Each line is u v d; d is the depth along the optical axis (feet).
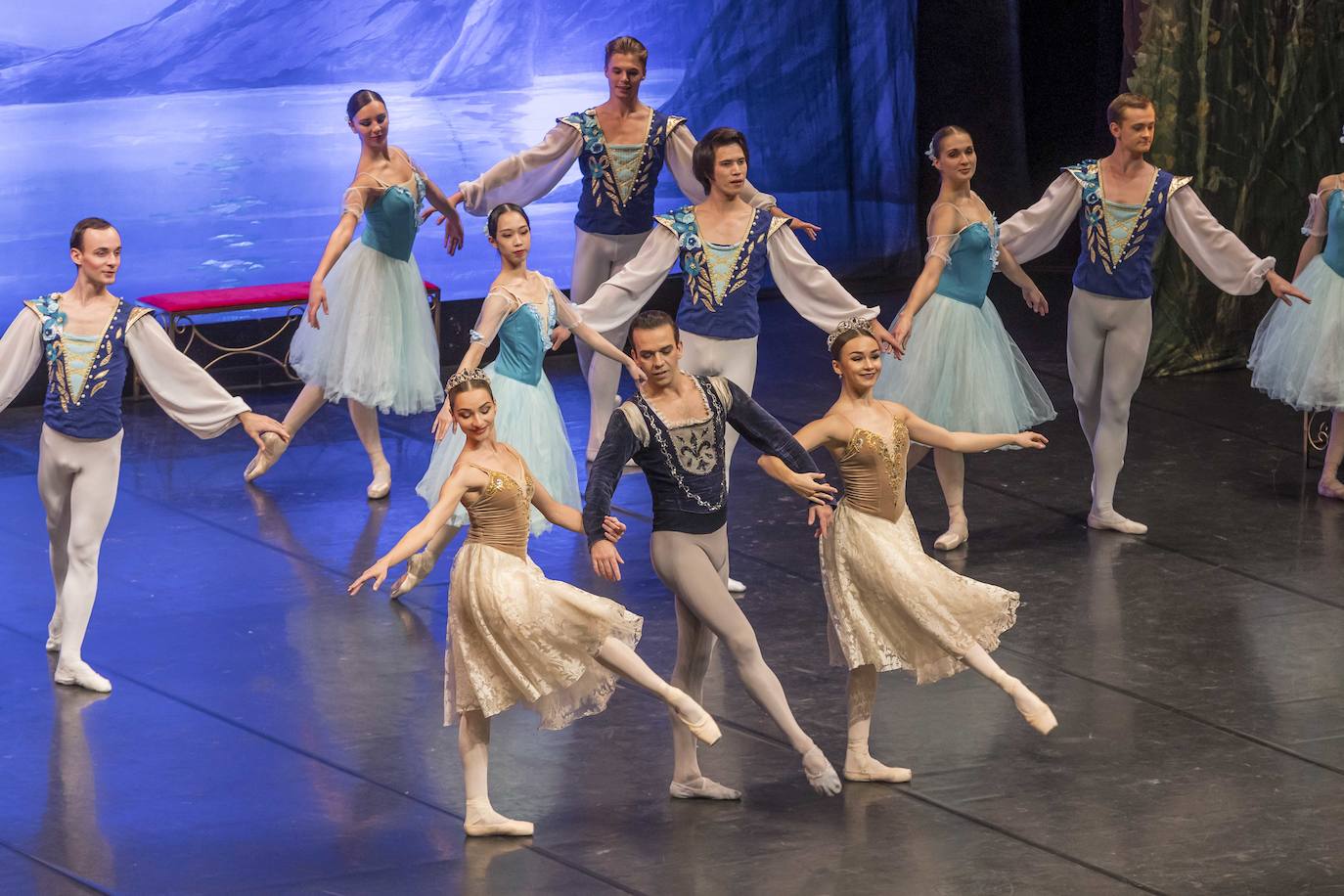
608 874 31.01
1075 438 60.95
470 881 30.71
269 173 69.31
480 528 32.40
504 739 37.19
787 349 73.92
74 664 39.93
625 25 75.87
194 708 38.73
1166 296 68.33
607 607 31.96
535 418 48.44
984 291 50.21
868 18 82.12
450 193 72.90
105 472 40.09
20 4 63.98
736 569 47.98
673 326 32.99
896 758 36.11
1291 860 31.45
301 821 33.19
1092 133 86.12
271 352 68.69
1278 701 39.06
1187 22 66.13
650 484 33.35
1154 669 40.96
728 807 33.81
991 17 85.15
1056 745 36.73
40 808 33.71
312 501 54.13
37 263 65.67
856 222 83.71
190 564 48.26
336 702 39.09
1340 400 52.60
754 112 80.38
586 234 56.59
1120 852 31.81
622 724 37.93
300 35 68.85
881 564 33.53
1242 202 68.28
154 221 67.56
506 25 72.84
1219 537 50.67
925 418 49.21
